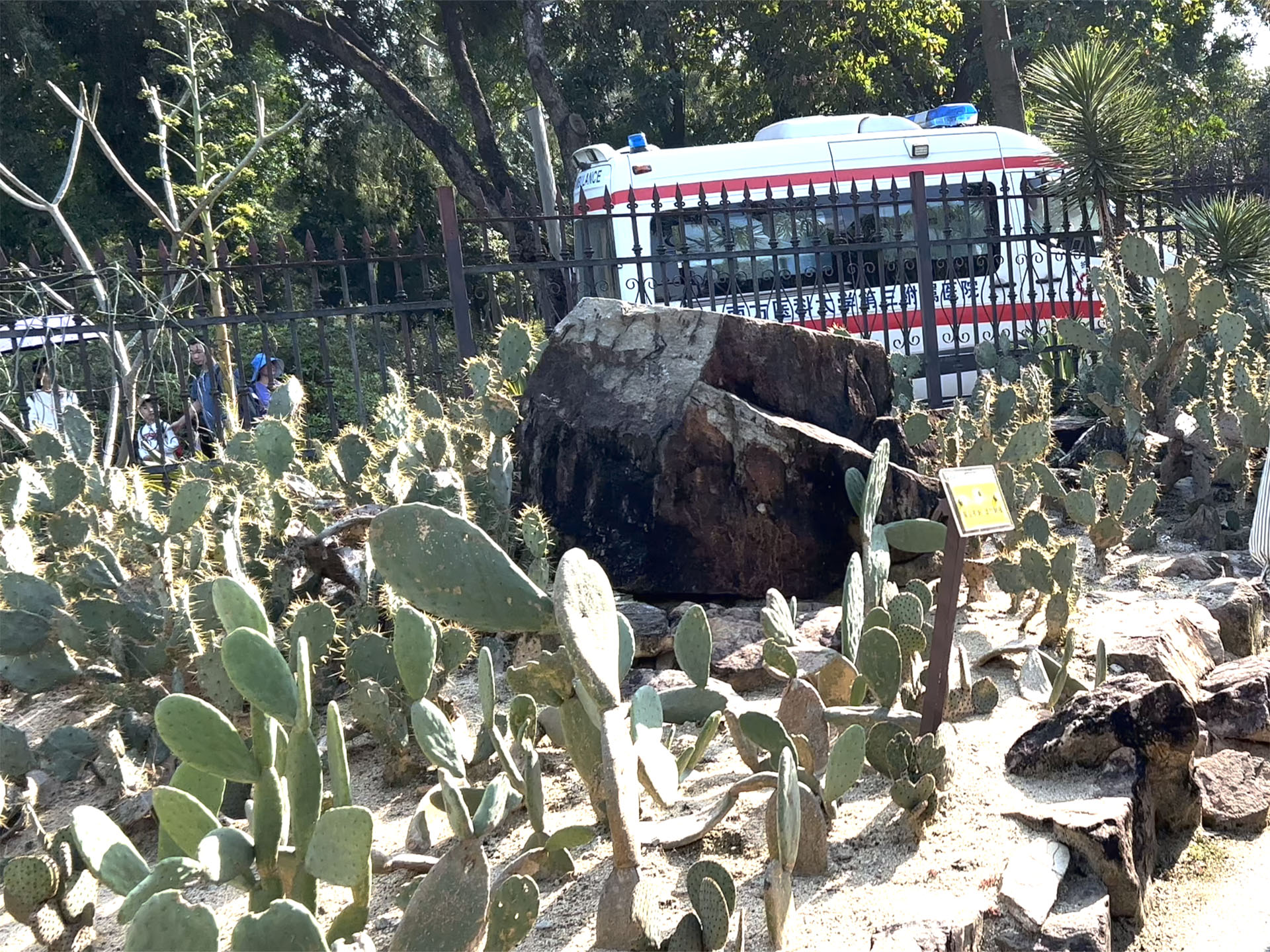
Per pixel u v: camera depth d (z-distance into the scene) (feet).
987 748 10.64
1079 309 36.68
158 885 6.59
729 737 11.25
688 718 9.75
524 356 18.02
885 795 9.82
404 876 8.82
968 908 7.90
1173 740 9.78
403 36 74.18
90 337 26.84
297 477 16.43
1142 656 12.35
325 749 11.39
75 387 29.78
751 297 35.06
